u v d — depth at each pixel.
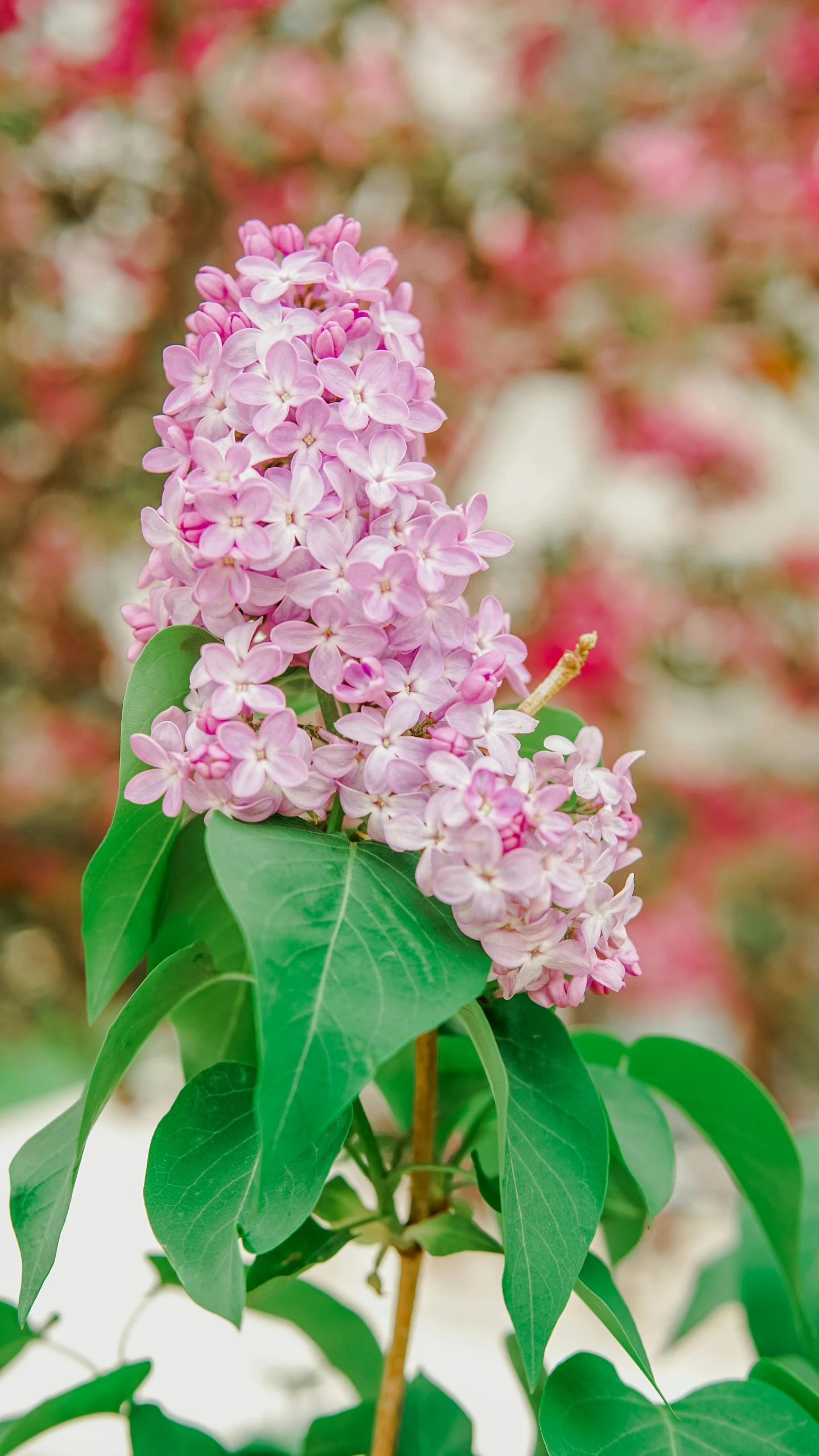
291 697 0.83
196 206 2.32
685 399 2.66
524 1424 1.81
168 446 0.79
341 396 0.77
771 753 2.64
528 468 2.81
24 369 2.31
